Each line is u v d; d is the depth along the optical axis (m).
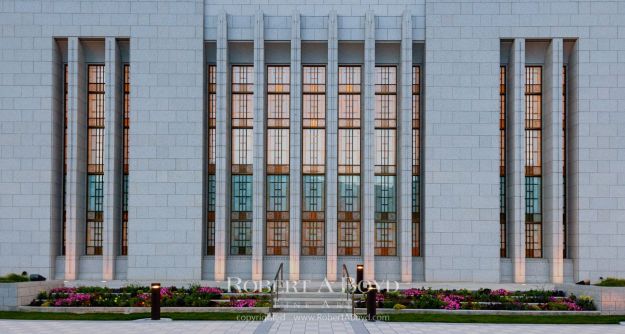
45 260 29.30
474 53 29.72
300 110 29.94
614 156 29.50
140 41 29.88
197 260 29.28
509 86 30.58
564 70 30.84
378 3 30.58
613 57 29.72
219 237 29.39
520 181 29.50
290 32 30.22
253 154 29.83
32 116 29.70
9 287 22.53
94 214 30.66
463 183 29.39
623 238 29.25
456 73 29.66
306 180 30.75
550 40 30.06
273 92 30.94
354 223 30.56
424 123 30.02
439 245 29.25
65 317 20.78
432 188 29.39
